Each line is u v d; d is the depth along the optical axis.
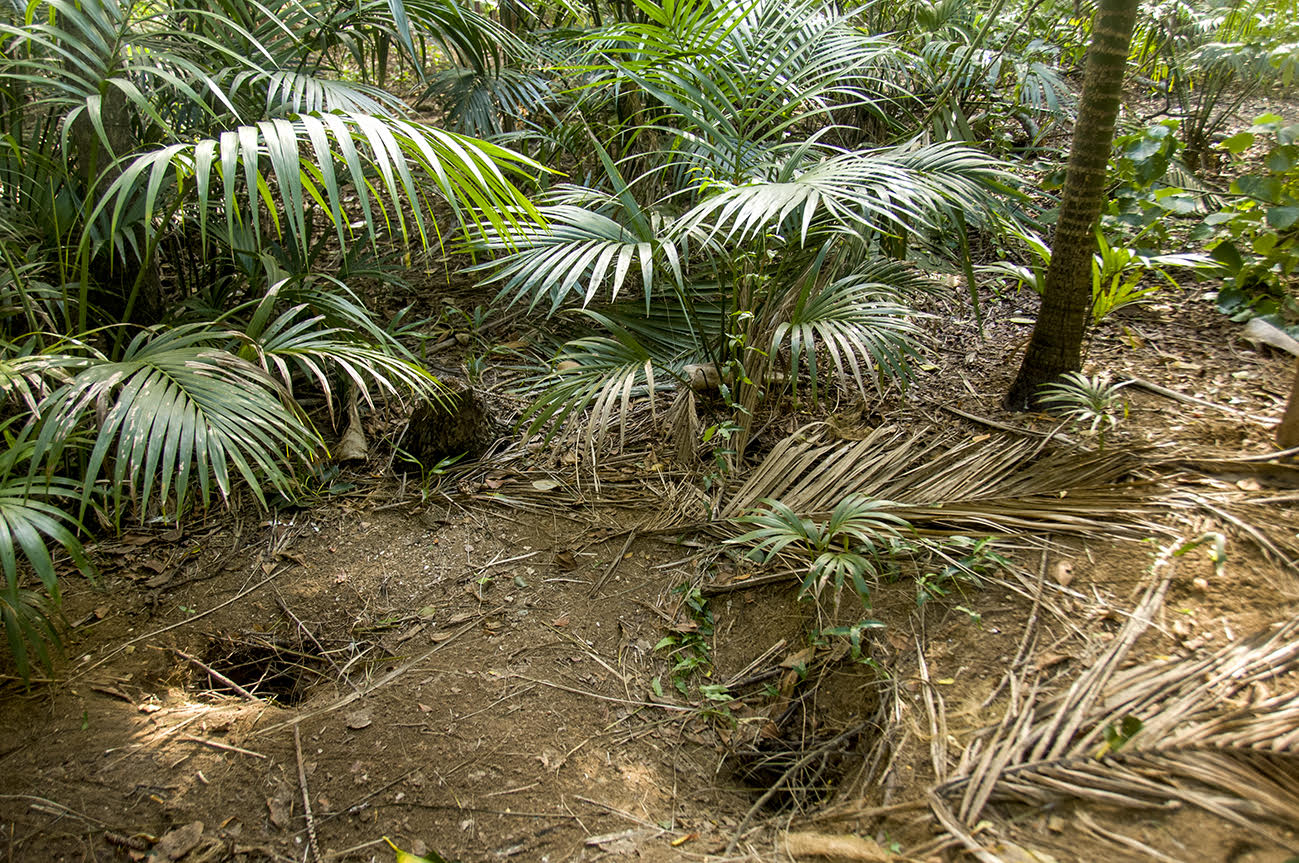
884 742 1.94
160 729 2.10
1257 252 3.50
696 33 3.06
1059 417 2.93
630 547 2.62
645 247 2.57
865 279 3.01
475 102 3.80
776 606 2.38
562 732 2.10
